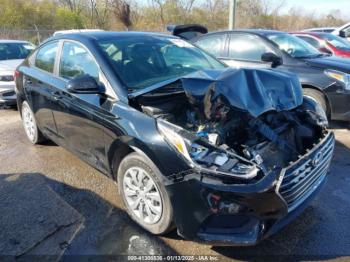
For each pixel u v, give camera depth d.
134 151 3.11
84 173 4.30
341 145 5.16
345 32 12.94
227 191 2.45
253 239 2.58
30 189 3.93
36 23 25.50
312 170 2.83
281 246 2.96
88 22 28.19
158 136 2.79
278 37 6.61
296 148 3.08
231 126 2.89
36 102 4.69
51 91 4.23
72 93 3.62
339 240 3.02
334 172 4.28
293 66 6.01
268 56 5.51
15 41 9.38
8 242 3.04
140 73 3.53
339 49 9.25
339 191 3.83
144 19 29.72
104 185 4.00
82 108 3.64
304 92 5.86
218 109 2.82
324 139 3.11
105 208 3.54
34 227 3.24
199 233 2.66
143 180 3.07
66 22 26.56
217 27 29.16
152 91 3.09
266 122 3.11
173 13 29.97
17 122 6.57
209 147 2.60
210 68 3.98
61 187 3.97
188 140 2.62
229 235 2.61
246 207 2.48
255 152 2.69
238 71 3.06
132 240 3.06
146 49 3.88
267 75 3.21
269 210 2.54
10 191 3.90
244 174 2.47
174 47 4.14
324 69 5.75
